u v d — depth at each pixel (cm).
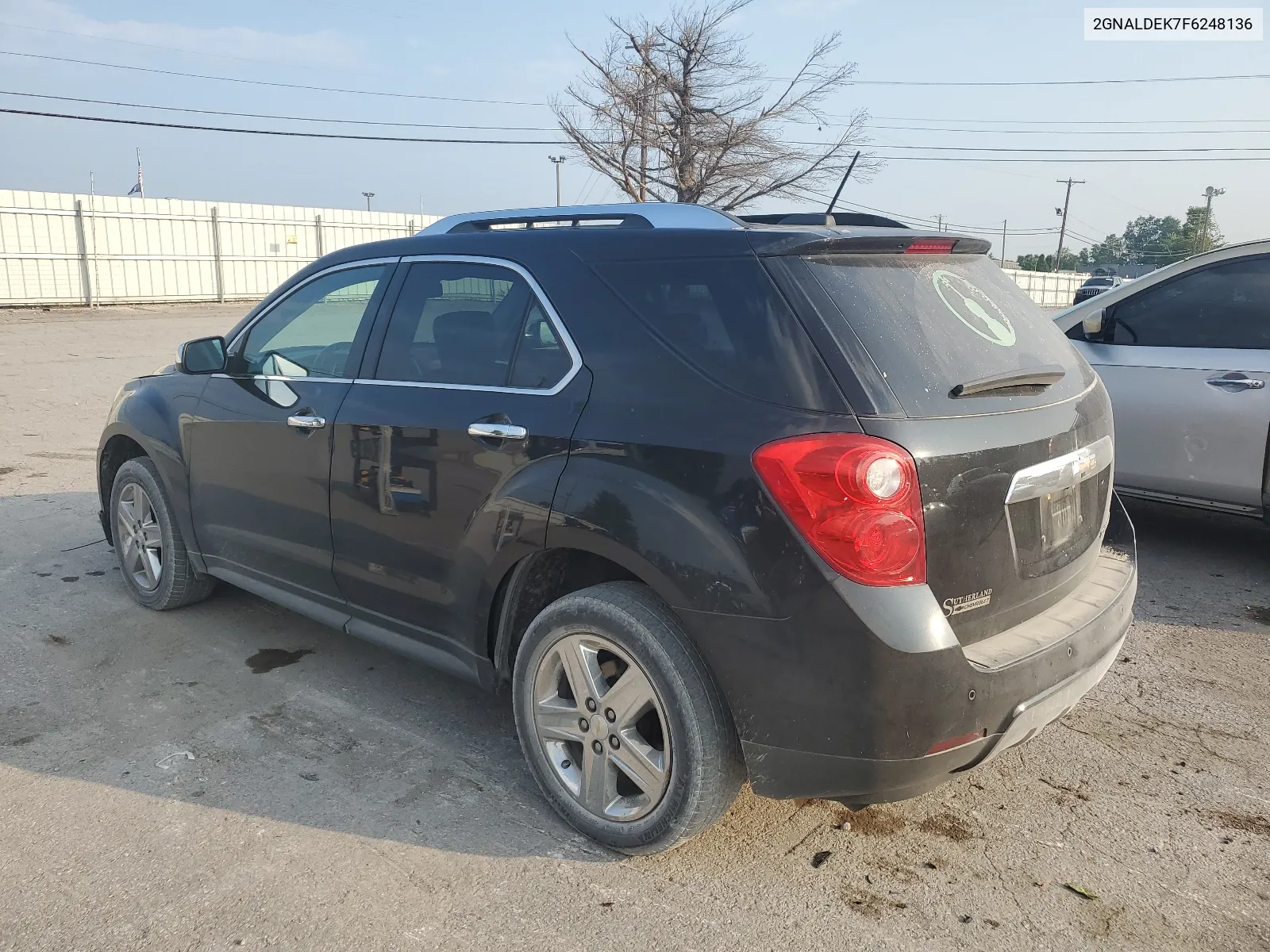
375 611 356
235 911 257
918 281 281
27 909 256
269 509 390
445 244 346
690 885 272
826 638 238
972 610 253
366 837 292
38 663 411
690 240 280
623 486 266
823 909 263
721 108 3381
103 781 320
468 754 343
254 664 416
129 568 485
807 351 250
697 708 260
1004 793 324
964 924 258
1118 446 562
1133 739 362
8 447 857
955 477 245
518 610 316
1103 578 313
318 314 385
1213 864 286
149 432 448
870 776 243
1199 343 535
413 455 326
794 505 239
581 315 294
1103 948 250
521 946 246
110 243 2670
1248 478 516
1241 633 460
